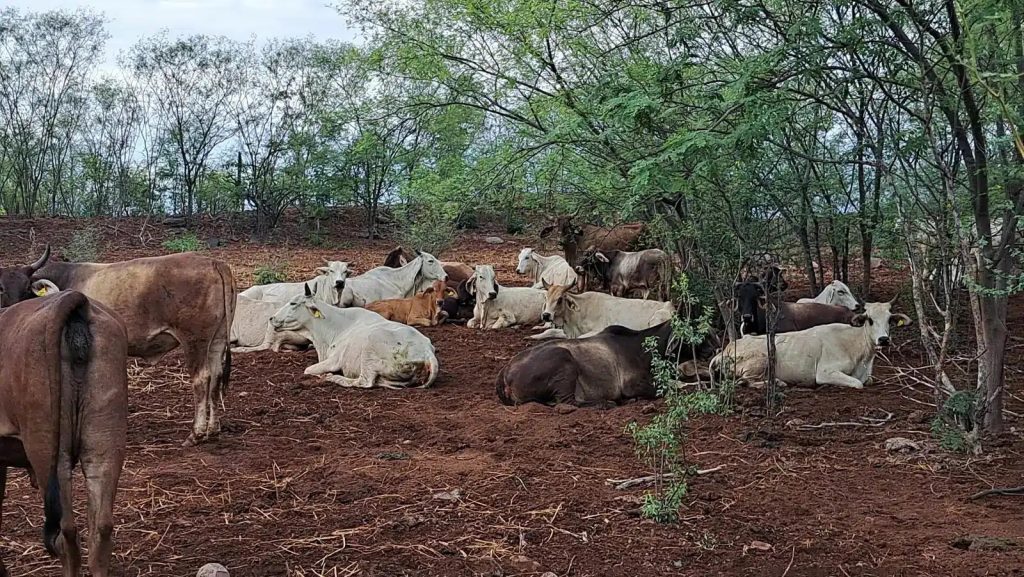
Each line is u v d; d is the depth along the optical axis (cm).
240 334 1345
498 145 1486
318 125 3053
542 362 997
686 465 775
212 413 859
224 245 2952
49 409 466
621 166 1056
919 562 592
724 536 633
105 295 848
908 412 969
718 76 985
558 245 2103
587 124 1022
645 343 824
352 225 3397
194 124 3334
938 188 941
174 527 641
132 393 1052
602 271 1738
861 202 1375
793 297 1745
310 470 768
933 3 840
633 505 686
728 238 1065
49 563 576
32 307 493
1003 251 839
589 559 592
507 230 3322
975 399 830
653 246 1862
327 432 895
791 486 745
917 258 1080
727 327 1089
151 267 850
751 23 912
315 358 1253
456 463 788
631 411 960
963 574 572
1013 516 680
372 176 3134
